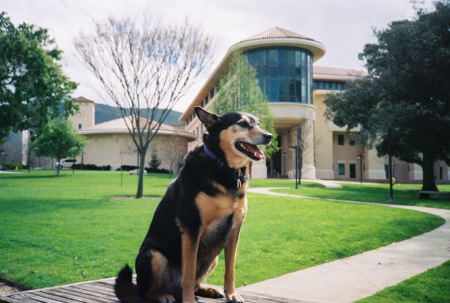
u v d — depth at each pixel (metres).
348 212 13.99
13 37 19.08
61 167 60.41
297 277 6.06
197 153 3.00
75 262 6.71
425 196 23.61
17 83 19.94
